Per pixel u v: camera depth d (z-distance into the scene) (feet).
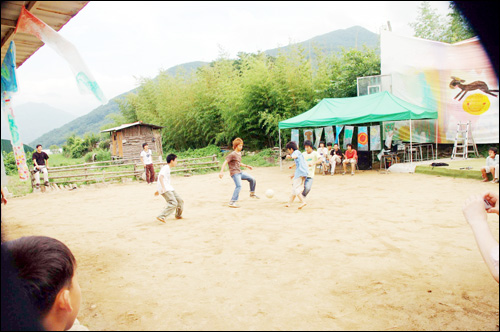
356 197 27.37
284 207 25.03
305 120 44.83
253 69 63.36
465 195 25.21
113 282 12.34
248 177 28.96
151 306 10.29
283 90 60.54
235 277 12.31
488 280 10.94
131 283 12.19
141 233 19.54
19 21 9.53
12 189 44.37
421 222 18.66
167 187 21.71
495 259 6.25
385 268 12.42
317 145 51.11
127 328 9.00
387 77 49.06
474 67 41.45
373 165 49.29
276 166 56.34
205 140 79.00
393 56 48.57
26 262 4.12
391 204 23.82
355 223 19.20
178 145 83.97
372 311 9.36
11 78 10.44
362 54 57.93
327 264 13.12
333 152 44.55
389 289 10.66
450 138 44.73
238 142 25.79
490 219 16.58
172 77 87.86
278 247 15.58
